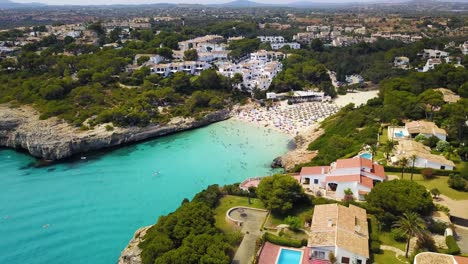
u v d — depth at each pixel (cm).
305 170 9994
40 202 10531
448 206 7888
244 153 13738
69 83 17762
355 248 6431
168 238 7062
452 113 12000
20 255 8356
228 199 9281
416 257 6031
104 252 8388
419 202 7156
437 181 9075
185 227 7212
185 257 6253
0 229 9281
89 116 15650
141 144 14962
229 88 19850
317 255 6694
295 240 7181
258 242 7112
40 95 17138
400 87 16038
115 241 8744
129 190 11131
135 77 19438
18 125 14875
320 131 14762
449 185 8781
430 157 9669
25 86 17738
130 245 7962
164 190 11094
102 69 19450
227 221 8194
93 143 14225
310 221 7800
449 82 16925
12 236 9000
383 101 15250
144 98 16775
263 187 8569
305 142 14238
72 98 16925
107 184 11556
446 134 11131
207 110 17425
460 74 16775
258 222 8169
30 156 14012
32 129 14362
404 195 7362
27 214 9931
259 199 9125
